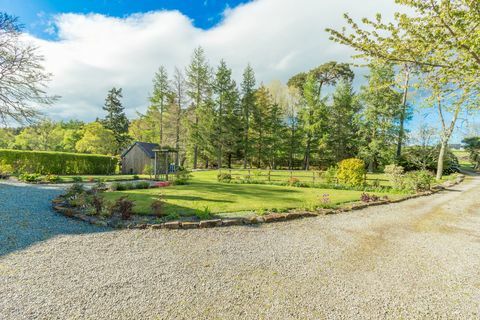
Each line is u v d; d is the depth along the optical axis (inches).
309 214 275.3
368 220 269.1
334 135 1207.6
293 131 1280.8
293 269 145.1
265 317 99.1
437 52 133.7
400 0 126.3
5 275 127.2
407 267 153.2
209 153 1174.3
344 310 105.7
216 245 180.5
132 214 247.6
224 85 1187.9
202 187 467.8
